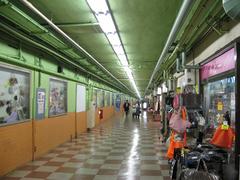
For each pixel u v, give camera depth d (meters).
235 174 3.19
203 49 6.11
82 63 9.12
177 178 3.68
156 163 5.34
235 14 2.54
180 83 8.59
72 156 6.02
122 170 4.82
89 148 7.04
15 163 4.88
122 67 11.26
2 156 4.41
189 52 7.48
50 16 4.79
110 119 18.41
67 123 8.38
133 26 5.43
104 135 9.72
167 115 7.12
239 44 4.08
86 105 11.30
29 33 4.88
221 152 3.52
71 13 4.64
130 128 12.20
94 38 6.35
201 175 2.99
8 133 4.63
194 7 3.98
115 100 24.92
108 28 5.08
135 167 5.03
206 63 6.03
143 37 6.30
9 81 4.77
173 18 4.93
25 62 5.24
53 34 5.22
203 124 4.87
